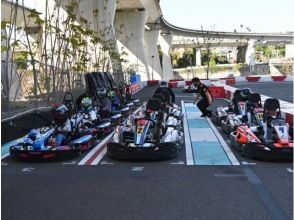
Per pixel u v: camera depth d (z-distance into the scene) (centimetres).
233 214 528
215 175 715
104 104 1341
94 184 671
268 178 693
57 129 909
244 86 3244
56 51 1761
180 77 7631
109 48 2578
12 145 958
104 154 903
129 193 621
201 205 564
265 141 851
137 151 818
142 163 817
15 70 1395
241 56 9662
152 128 895
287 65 6919
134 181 686
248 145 834
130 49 4906
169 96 1309
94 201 587
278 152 798
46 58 1548
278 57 10100
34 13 1467
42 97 1488
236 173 727
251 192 616
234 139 931
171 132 911
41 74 1576
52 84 1580
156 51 6197
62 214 538
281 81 3959
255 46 9912
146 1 4741
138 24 4900
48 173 746
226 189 633
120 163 819
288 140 830
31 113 1216
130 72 3862
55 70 1596
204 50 9550
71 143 898
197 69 7631
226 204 566
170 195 608
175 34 7444
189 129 1239
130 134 894
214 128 1255
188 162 817
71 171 760
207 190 630
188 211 541
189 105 1961
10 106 1278
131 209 552
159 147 827
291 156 797
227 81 3647
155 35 6162
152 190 634
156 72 6162
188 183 669
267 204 564
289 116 1184
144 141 854
